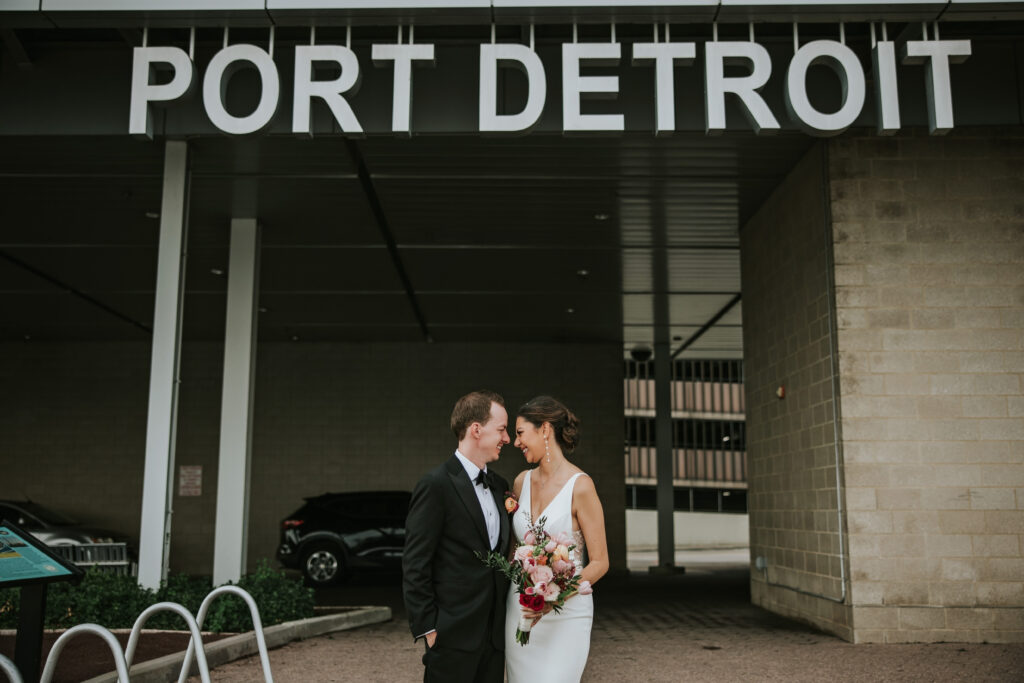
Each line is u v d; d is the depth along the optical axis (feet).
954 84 26.22
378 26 25.27
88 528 47.44
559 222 36.47
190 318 53.16
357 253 40.65
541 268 43.16
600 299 49.14
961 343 26.61
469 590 10.07
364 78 25.63
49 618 23.84
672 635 27.20
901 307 26.78
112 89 26.45
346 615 28.45
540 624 10.52
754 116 22.72
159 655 20.11
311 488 58.29
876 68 22.88
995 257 26.99
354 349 59.82
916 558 25.62
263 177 31.14
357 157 30.01
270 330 56.59
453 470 10.47
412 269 43.39
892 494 25.93
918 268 26.94
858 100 22.59
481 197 33.42
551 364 59.72
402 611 33.94
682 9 22.40
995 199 27.22
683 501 91.66
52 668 11.50
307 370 59.67
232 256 35.09
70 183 31.81
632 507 87.92
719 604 36.50
